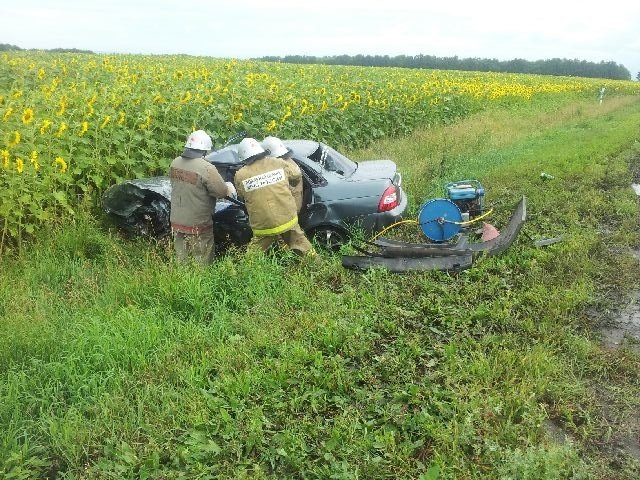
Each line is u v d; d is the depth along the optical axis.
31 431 3.88
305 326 5.13
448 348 4.72
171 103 9.98
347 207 7.09
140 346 4.78
